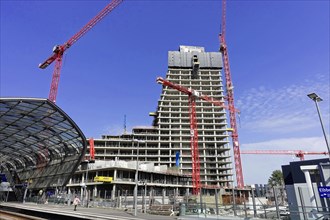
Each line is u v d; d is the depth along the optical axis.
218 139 129.38
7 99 32.34
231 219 19.78
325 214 16.98
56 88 98.75
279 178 97.44
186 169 117.38
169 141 122.31
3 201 50.34
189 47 173.25
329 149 19.56
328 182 19.59
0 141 54.66
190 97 130.50
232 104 150.25
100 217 21.95
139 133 122.88
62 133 47.53
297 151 152.00
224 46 163.88
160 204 37.00
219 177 119.31
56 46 100.88
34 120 42.19
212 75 156.25
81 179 82.94
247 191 105.81
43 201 44.28
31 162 69.50
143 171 82.75
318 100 20.70
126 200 38.50
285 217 20.45
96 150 111.19
